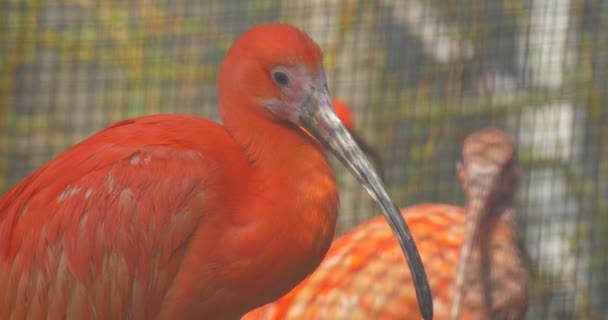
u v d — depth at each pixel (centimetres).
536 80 1489
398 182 1519
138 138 718
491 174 957
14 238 725
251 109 708
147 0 1566
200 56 1585
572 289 1420
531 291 1389
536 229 1471
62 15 1544
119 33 1562
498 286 984
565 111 1480
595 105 1454
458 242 1022
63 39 1536
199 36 1584
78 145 745
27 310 720
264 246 687
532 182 1470
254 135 705
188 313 717
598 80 1463
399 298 1012
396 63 1577
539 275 1420
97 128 1577
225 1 1600
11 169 1507
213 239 696
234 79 712
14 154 1512
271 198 688
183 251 702
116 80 1578
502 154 970
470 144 978
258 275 694
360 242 1048
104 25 1555
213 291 707
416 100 1545
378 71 1569
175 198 694
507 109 1490
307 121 704
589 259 1443
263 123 706
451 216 1055
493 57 1514
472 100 1506
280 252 686
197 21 1581
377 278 1020
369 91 1562
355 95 1569
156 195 696
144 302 709
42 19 1530
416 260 702
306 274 700
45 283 713
